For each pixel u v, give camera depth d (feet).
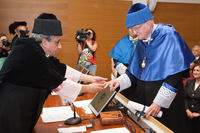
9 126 3.38
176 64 4.98
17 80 3.37
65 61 18.44
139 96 5.67
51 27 3.76
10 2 16.80
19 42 3.55
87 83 8.16
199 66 8.38
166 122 5.13
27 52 3.43
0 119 3.36
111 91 5.04
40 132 4.11
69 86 3.93
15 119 3.38
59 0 17.63
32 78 3.40
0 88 3.52
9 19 16.92
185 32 20.52
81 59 13.42
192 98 8.50
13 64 3.38
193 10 20.33
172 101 5.13
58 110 5.49
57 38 3.88
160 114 4.99
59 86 3.83
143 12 5.03
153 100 5.26
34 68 3.41
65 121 4.55
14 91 3.42
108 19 18.80
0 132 3.37
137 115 4.47
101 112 4.74
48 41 3.80
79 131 4.09
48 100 6.65
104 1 18.52
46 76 3.50
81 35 13.05
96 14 18.51
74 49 18.44
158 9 19.63
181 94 5.20
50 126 4.42
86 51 13.29
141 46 5.77
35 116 3.70
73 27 18.22
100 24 18.70
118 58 8.54
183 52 5.07
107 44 19.06
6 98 3.39
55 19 4.04
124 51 8.52
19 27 9.43
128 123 4.51
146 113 4.42
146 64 5.42
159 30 5.44
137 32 5.34
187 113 8.46
